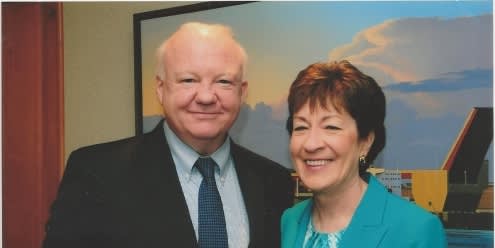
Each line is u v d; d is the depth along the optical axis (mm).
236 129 1487
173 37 1218
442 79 1279
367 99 1011
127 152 1236
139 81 1581
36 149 1718
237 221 1247
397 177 1311
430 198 1284
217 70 1177
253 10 1466
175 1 1581
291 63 1430
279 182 1345
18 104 1721
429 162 1284
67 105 1726
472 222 1251
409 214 970
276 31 1445
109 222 1135
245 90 1278
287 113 1425
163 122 1298
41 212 1721
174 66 1188
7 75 1722
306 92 1020
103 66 1680
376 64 1341
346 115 1002
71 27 1715
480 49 1252
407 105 1307
